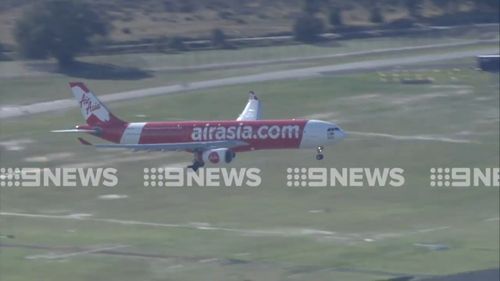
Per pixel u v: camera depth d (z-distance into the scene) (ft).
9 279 519.19
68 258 563.07
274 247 597.11
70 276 525.34
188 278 524.11
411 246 599.57
